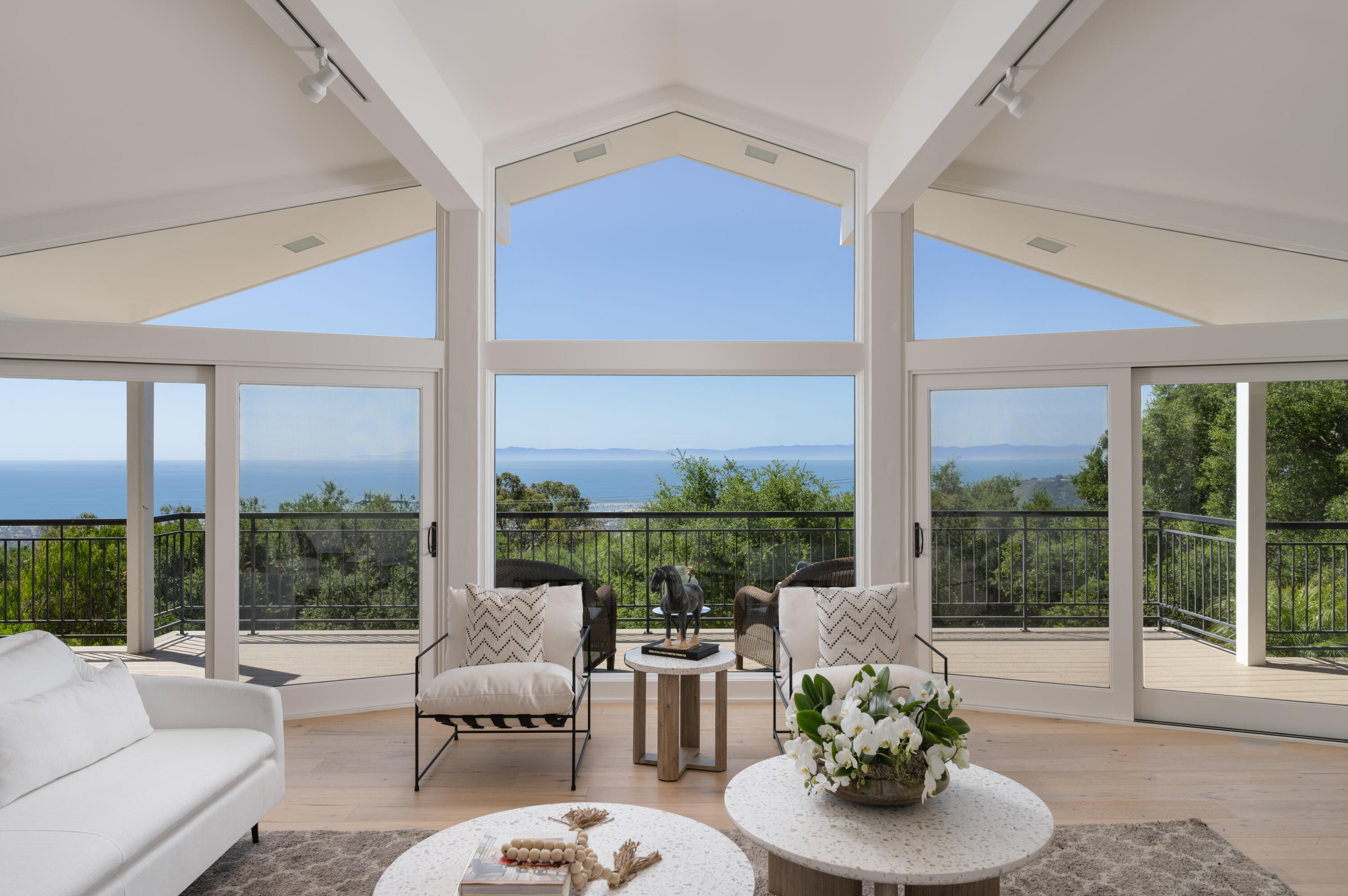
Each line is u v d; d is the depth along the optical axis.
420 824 2.88
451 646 3.73
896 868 1.80
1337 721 3.90
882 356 4.39
